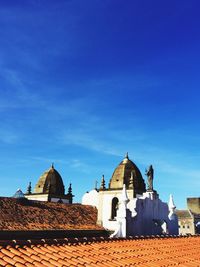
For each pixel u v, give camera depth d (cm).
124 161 4091
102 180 3828
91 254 1151
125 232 2016
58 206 3362
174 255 1406
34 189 4991
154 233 2311
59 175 5097
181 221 7262
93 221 3438
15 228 2380
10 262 898
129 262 1147
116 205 3631
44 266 926
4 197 2923
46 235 2564
